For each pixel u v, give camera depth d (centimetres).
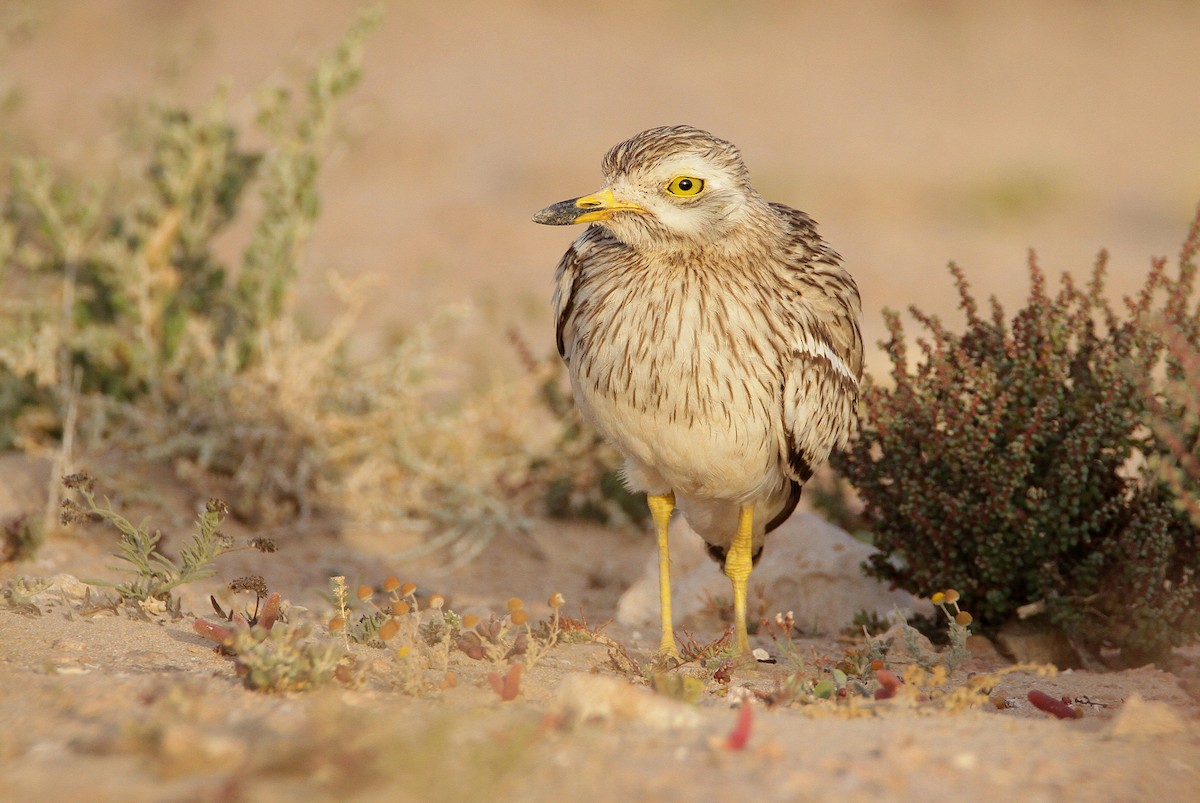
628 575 1198
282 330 1277
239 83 3125
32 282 1304
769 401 834
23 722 594
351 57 1302
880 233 2708
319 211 1316
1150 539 866
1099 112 3909
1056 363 920
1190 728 643
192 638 805
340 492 1241
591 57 4009
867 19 4822
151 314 1268
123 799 500
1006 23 4859
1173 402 873
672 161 818
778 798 530
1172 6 5069
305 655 688
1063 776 569
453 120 3219
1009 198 2952
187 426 1226
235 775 521
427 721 611
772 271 855
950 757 585
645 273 827
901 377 959
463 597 1084
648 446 854
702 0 4769
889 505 963
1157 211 2980
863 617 980
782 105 3694
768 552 1055
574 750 575
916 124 3606
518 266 2258
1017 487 902
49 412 1258
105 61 3272
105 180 1381
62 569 1012
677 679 721
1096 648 928
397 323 1591
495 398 1332
